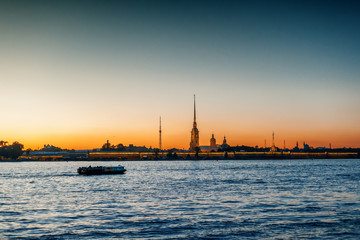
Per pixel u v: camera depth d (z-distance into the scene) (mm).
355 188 112625
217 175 190375
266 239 50750
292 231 54656
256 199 87062
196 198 89875
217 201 84062
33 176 192875
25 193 105875
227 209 72688
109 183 140875
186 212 69688
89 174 197875
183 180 154875
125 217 65125
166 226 58094
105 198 91438
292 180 147875
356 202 81375
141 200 86875
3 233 54438
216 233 53750
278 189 110688
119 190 111812
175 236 52375
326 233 53500
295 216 65062
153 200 86688
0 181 157875
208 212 69500
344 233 53500
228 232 54281
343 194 96438
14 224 59938
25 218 64875
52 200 88812
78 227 57719
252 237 51688
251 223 59812
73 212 70562
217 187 119438
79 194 101250
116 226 58250
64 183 143000
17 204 82312
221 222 60625
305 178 159375
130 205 78875
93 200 88000
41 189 118312
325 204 78500
